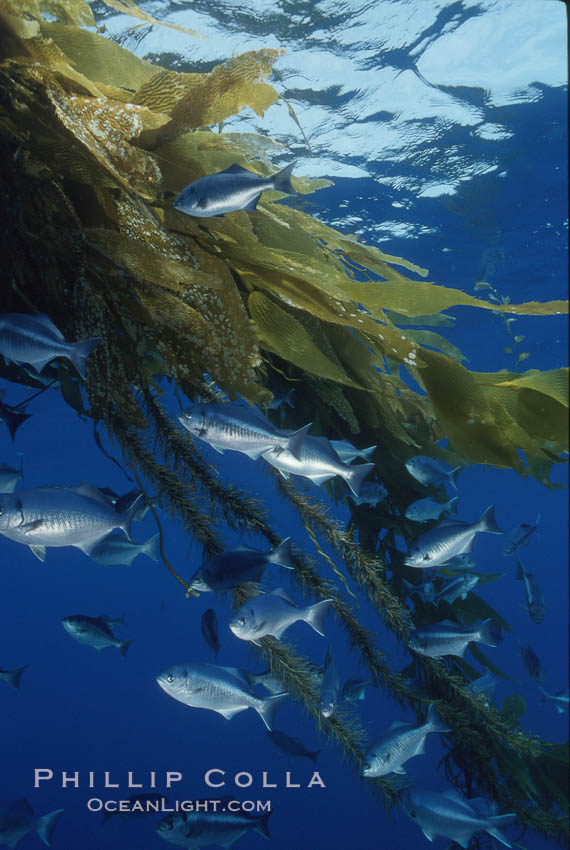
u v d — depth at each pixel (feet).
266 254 6.20
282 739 16.55
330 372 6.95
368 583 7.36
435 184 27.50
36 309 6.75
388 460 9.61
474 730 8.19
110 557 14.85
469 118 21.59
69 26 6.19
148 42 14.02
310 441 7.33
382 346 6.98
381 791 8.45
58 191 5.71
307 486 8.23
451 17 15.98
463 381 6.70
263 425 6.88
